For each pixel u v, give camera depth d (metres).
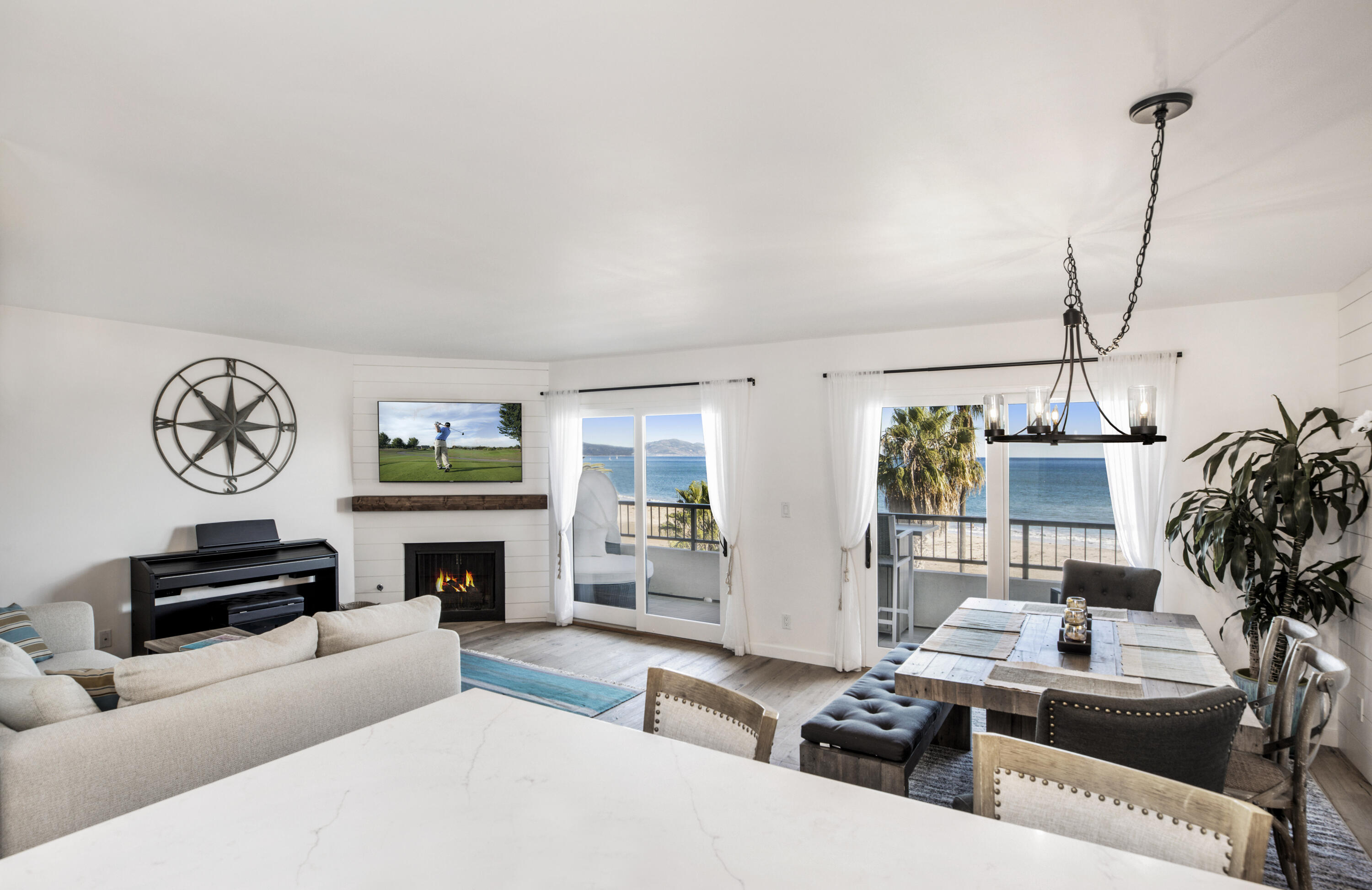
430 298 4.00
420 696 3.12
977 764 1.39
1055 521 4.62
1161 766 1.89
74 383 4.62
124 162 2.16
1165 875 1.02
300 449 5.88
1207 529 3.74
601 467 6.50
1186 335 4.19
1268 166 2.17
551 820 1.18
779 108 1.83
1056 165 2.18
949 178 2.29
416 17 1.44
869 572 5.17
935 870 1.03
